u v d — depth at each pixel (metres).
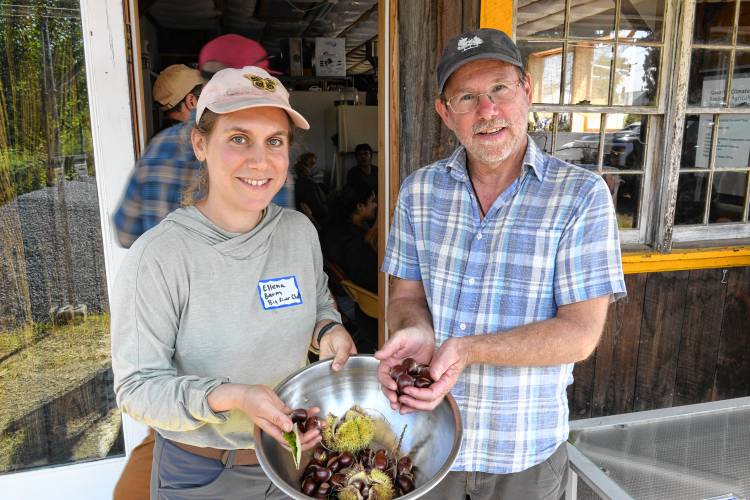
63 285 2.06
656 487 1.38
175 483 1.30
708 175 2.67
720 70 2.57
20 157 1.96
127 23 2.00
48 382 2.10
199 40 5.57
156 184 1.93
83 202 2.03
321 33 5.80
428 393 1.10
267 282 1.27
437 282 1.40
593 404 2.73
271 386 1.30
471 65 1.28
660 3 2.44
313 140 4.59
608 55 2.46
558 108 2.43
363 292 3.01
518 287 1.30
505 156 1.28
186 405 1.07
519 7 2.31
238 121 1.12
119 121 2.01
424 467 1.09
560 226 1.26
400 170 2.38
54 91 1.95
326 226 3.60
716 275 2.69
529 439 1.33
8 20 1.87
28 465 2.13
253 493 1.31
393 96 2.32
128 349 1.14
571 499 1.49
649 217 2.62
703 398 2.85
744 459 1.50
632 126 2.56
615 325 2.65
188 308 1.18
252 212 1.23
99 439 2.18
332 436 1.16
